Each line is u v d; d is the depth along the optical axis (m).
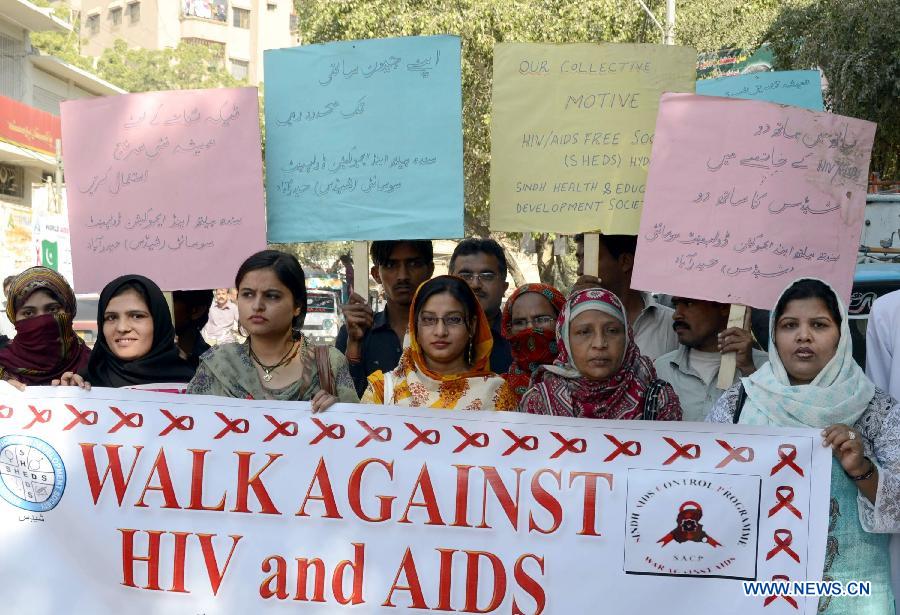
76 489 3.39
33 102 29.66
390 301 4.51
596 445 3.20
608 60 4.24
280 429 3.33
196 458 3.35
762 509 3.09
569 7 17.84
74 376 3.44
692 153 3.88
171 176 4.23
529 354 3.78
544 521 3.21
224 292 13.87
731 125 3.84
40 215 15.78
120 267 4.24
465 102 18.36
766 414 3.15
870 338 3.92
